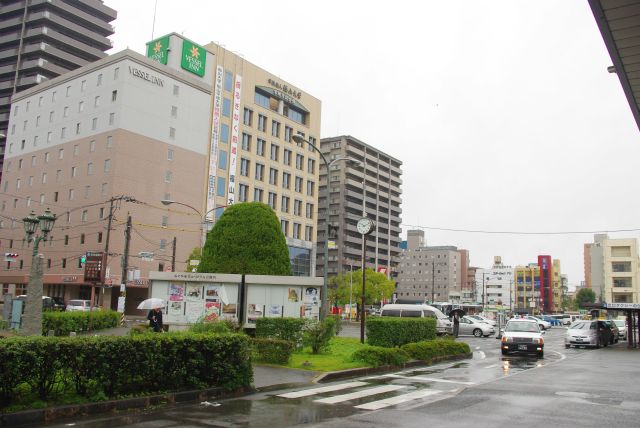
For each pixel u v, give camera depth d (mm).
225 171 71812
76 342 9031
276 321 18344
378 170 122188
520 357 23328
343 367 15156
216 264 25094
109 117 61844
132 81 62094
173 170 65062
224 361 11453
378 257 120688
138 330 19766
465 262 163625
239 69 75438
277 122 82062
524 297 133500
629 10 7539
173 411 9547
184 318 21703
